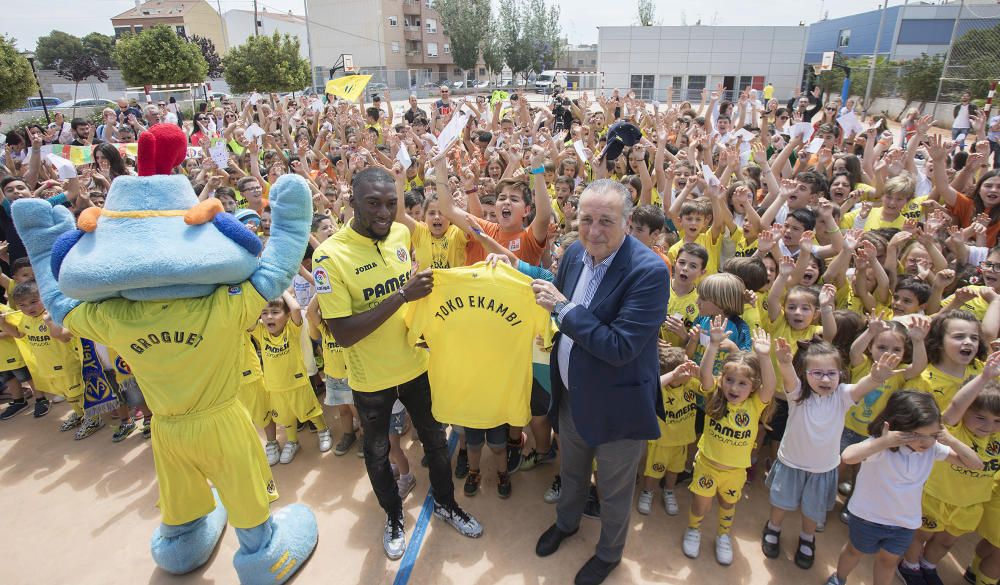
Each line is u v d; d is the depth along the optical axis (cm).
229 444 277
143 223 238
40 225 269
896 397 280
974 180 675
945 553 321
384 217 290
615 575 316
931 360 339
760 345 310
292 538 320
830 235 471
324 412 488
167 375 258
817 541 342
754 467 401
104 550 341
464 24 5475
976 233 482
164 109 1374
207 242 245
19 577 322
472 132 1058
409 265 331
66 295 244
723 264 473
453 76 6812
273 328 390
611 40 4016
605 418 274
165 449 277
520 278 307
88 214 240
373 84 4719
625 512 296
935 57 2247
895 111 2341
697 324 389
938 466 301
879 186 645
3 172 688
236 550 339
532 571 319
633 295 257
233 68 3044
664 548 336
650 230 421
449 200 387
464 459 411
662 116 1122
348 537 346
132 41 2639
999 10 1792
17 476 409
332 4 5597
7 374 496
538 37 5869
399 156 415
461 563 325
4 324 466
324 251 293
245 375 403
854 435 364
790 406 315
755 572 319
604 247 266
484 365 325
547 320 307
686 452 358
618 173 795
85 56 5284
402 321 315
